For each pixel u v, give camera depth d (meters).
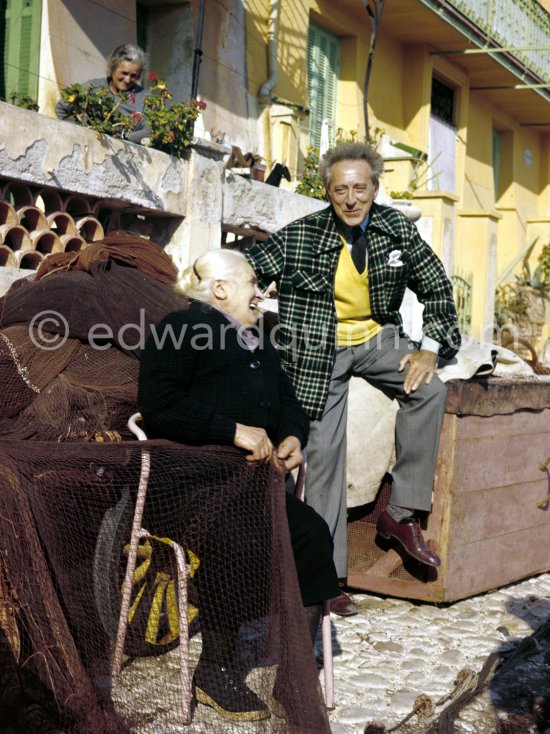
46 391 3.26
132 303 3.50
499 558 4.75
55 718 2.62
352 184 3.92
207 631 2.88
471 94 17.45
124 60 6.65
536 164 21.06
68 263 3.76
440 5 13.32
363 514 4.54
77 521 2.77
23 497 2.65
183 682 2.77
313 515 3.12
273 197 7.45
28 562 2.64
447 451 4.33
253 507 2.94
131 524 2.89
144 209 6.18
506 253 19.28
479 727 3.09
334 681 3.46
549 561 5.19
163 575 2.96
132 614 2.88
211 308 3.15
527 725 3.08
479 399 4.42
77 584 2.77
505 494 4.74
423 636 4.05
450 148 16.33
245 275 3.20
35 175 5.27
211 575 2.92
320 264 4.06
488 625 4.26
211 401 3.04
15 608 2.67
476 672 3.62
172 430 2.93
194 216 6.53
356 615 4.30
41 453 2.73
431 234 10.65
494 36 15.34
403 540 4.28
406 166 11.21
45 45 8.20
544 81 17.73
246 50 10.90
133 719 2.67
